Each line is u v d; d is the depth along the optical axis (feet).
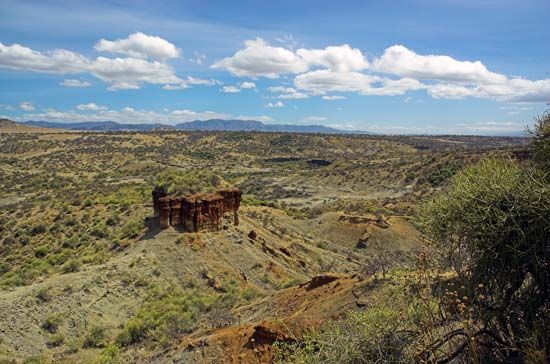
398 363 19.65
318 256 162.81
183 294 104.27
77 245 146.30
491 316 19.74
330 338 22.98
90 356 77.82
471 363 19.36
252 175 490.90
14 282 113.50
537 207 18.53
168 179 144.25
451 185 22.39
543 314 19.33
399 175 358.64
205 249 126.21
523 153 22.62
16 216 189.37
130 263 113.50
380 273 51.24
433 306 20.84
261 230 161.79
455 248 21.24
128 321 88.84
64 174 404.57
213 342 54.85
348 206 289.74
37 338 81.87
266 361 48.24
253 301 82.02
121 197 201.87
